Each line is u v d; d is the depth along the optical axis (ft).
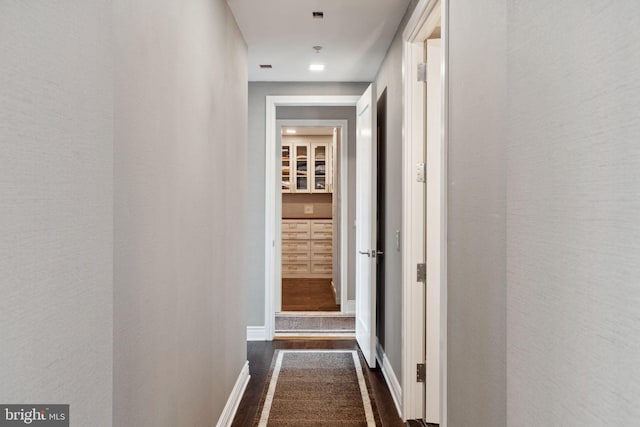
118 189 4.05
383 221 12.87
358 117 14.84
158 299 5.11
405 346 9.54
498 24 4.38
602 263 2.10
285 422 9.46
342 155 18.45
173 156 5.64
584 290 2.24
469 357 5.27
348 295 18.30
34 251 2.28
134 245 4.42
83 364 2.73
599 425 2.10
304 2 9.24
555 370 2.52
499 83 4.36
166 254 5.39
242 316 11.07
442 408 6.29
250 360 13.47
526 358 2.89
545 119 2.66
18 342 2.16
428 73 9.37
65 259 2.55
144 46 4.66
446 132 6.21
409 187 9.52
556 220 2.53
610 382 2.02
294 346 14.83
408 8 9.36
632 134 1.90
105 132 3.02
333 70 14.15
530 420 2.83
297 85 15.37
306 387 11.41
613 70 2.02
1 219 2.06
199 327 6.95
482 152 4.86
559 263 2.49
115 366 4.01
